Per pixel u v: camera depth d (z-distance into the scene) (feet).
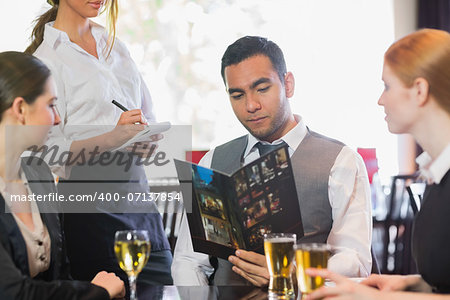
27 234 5.67
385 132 21.65
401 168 21.66
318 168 7.27
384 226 16.57
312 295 4.34
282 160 5.59
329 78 21.49
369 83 21.65
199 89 20.48
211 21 20.48
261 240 5.71
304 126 7.57
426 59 4.91
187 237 7.31
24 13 18.54
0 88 5.52
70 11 8.36
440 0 21.53
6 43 18.40
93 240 7.86
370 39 21.68
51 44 8.20
